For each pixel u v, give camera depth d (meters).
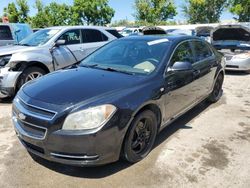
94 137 3.11
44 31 7.79
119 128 3.28
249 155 4.06
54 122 3.12
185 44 4.93
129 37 5.08
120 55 4.60
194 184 3.36
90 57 4.88
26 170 3.56
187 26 28.48
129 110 3.37
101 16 35.59
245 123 5.27
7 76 6.22
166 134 4.68
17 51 6.62
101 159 3.23
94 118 3.13
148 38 4.84
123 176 3.47
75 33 7.88
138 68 4.18
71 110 3.14
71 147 3.12
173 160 3.86
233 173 3.60
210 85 5.84
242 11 36.38
